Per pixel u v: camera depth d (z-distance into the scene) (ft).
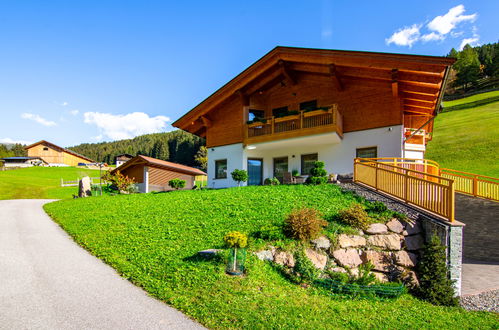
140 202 50.08
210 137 73.82
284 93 65.87
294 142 58.08
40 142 228.43
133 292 19.79
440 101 48.52
